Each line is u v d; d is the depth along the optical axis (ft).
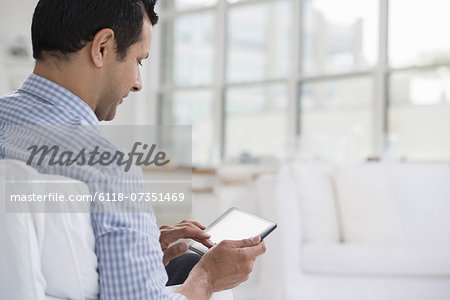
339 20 19.75
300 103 20.93
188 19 24.90
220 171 15.60
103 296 3.03
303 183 10.21
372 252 8.92
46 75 3.34
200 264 3.66
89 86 3.37
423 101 17.47
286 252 9.09
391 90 18.21
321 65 20.29
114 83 3.44
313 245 9.19
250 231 4.23
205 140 24.09
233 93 23.18
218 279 3.60
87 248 2.97
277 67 21.79
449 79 16.97
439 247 9.70
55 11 3.25
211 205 15.69
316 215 10.05
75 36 3.25
